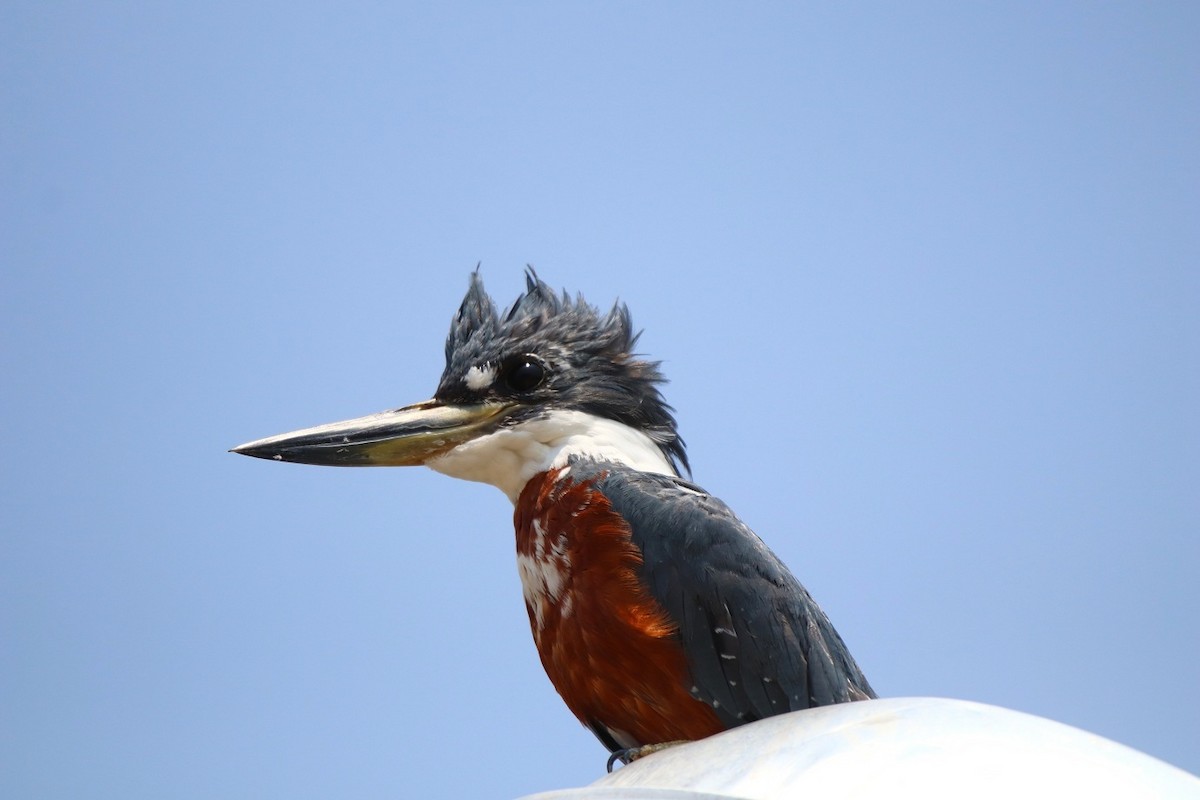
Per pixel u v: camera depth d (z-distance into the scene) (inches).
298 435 468.8
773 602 417.1
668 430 470.9
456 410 464.1
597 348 470.6
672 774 249.1
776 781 231.5
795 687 414.6
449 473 463.5
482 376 463.8
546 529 430.3
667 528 415.2
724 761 245.6
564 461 446.6
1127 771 221.3
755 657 412.2
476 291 494.0
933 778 220.5
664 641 407.2
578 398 461.4
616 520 418.0
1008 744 227.8
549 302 484.7
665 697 411.8
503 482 462.3
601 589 413.1
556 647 426.9
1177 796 216.1
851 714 248.8
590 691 422.3
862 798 219.5
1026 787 214.1
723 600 411.2
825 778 227.3
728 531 420.2
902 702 251.8
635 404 463.8
